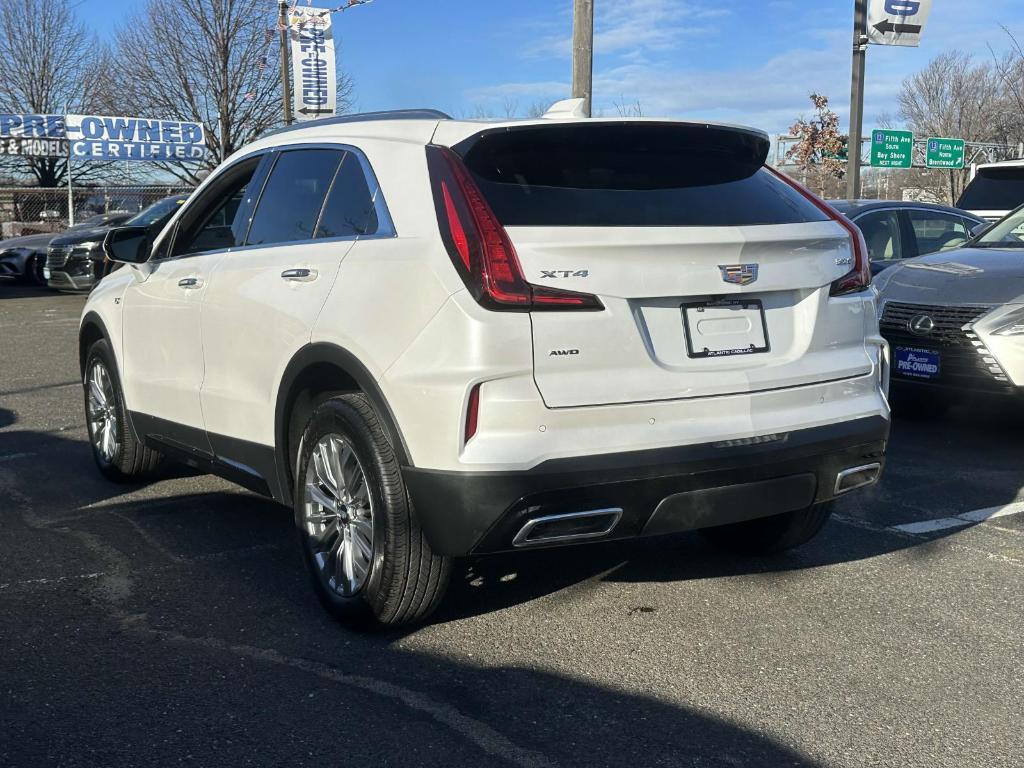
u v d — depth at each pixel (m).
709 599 4.11
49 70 42.31
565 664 3.50
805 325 3.72
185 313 4.73
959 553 4.66
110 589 4.19
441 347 3.25
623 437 3.32
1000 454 6.58
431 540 3.38
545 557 4.61
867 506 5.42
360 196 3.82
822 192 25.48
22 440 7.03
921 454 6.59
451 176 3.41
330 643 3.66
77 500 5.54
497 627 3.82
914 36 15.96
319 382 3.90
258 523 5.12
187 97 35.03
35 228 28.16
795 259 3.68
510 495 3.19
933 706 3.21
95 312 5.75
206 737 2.98
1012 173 13.23
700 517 3.48
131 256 5.30
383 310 3.46
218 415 4.52
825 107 25.09
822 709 3.18
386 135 3.85
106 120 28.42
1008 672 3.45
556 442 3.24
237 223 4.60
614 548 4.75
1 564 4.49
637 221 3.41
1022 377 6.34
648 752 2.92
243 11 34.28
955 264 7.12
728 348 3.54
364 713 3.13
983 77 38.72
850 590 4.21
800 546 4.76
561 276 3.25
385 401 3.44
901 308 6.96
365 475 3.56
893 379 7.05
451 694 3.27
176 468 6.03
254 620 3.87
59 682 3.33
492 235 3.24
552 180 3.47
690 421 3.43
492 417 3.20
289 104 28.92
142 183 36.19
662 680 3.38
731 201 3.70
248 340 4.21
